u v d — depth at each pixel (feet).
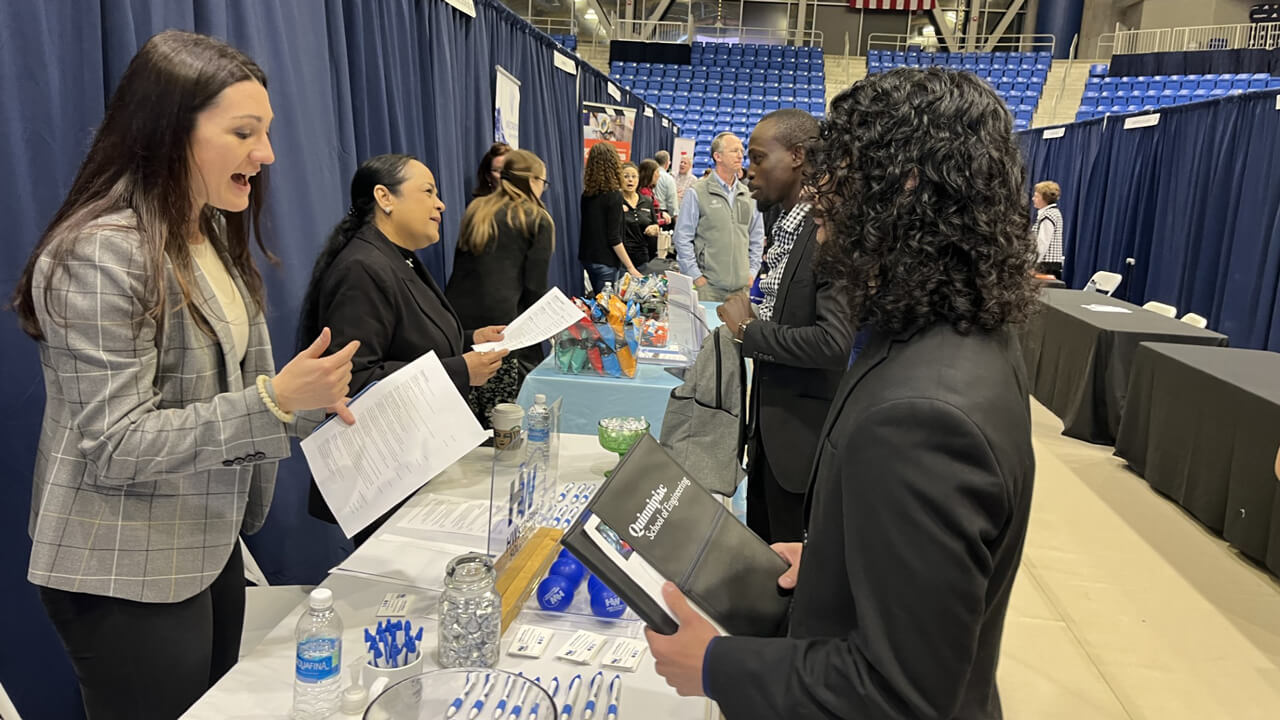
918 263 2.43
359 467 3.84
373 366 5.95
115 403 3.42
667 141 42.04
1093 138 28.78
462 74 11.64
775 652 2.50
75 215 3.51
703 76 54.95
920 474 2.21
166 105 3.55
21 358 4.99
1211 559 10.67
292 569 7.59
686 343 9.73
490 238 10.01
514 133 13.80
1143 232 25.08
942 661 2.20
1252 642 8.77
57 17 5.08
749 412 7.78
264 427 3.60
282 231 7.09
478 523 5.02
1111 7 57.21
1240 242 19.24
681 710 3.38
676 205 29.53
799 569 2.76
